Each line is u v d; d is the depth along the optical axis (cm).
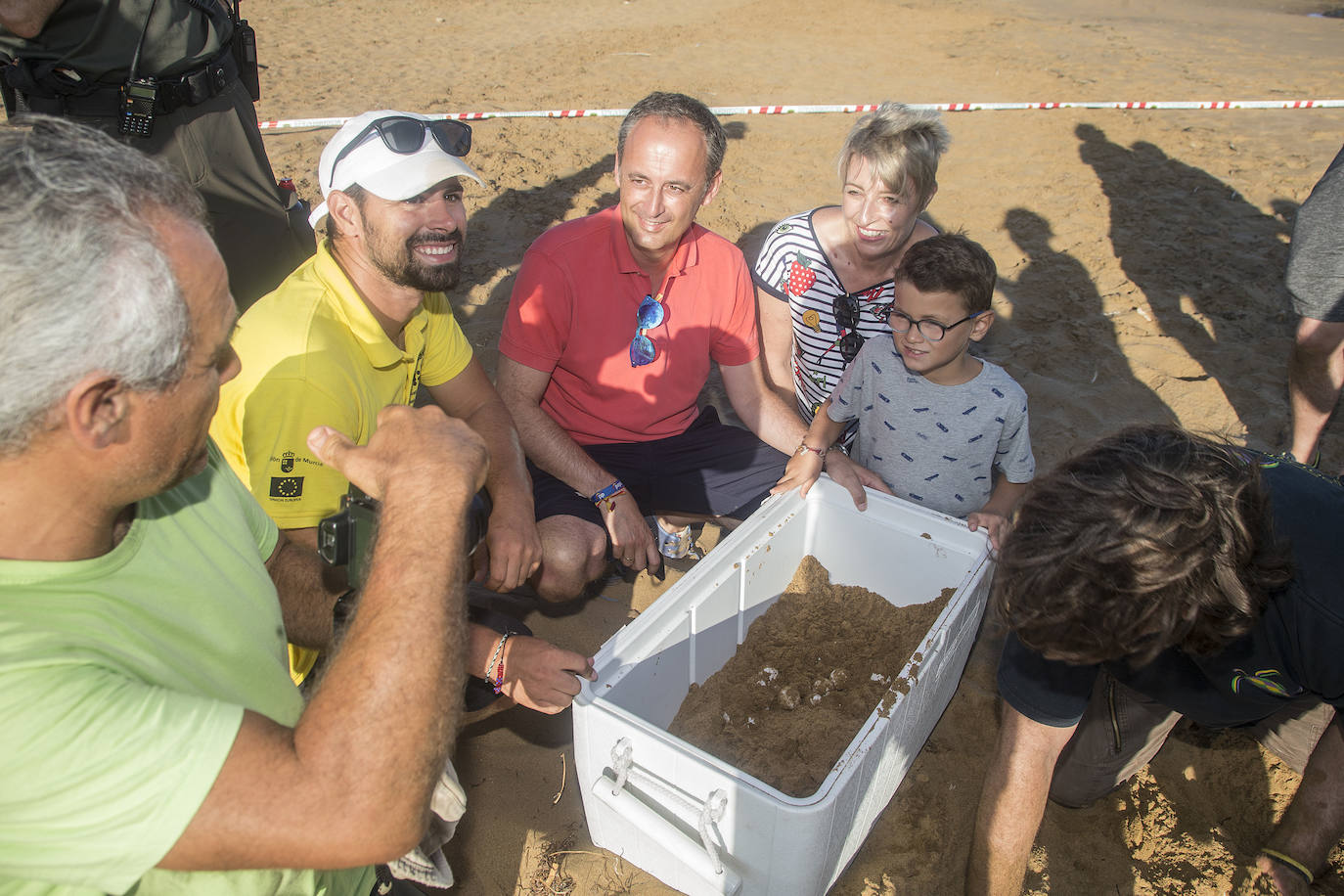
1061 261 542
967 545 234
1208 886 213
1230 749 250
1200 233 579
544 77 898
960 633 216
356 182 193
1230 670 156
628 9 1229
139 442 96
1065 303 495
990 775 183
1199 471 128
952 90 902
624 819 183
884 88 902
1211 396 418
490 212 569
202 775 94
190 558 119
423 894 170
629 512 272
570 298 273
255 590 129
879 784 193
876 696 231
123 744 93
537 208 577
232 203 336
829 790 159
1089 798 228
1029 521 133
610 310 276
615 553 278
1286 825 194
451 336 242
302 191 582
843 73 955
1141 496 124
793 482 255
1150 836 226
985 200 631
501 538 228
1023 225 590
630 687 200
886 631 242
